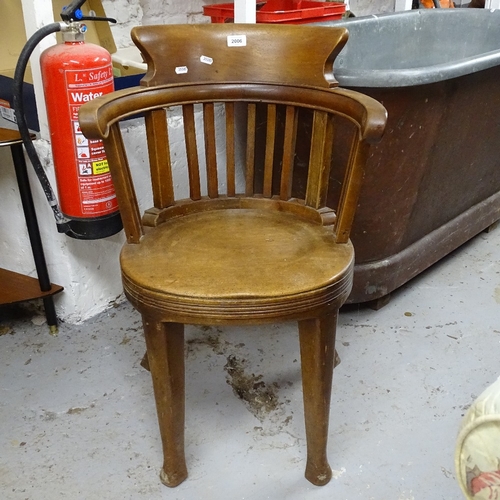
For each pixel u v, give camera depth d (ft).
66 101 3.84
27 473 3.66
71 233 4.33
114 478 3.63
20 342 4.97
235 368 4.64
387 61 6.73
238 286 2.89
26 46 3.77
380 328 5.14
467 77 4.73
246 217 3.79
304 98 3.59
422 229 5.58
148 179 5.30
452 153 5.24
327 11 6.33
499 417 1.51
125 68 5.51
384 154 4.48
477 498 1.65
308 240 3.41
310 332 3.11
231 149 3.91
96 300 5.31
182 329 3.20
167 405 3.28
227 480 3.62
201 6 7.61
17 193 4.89
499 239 6.94
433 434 3.95
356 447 3.84
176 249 3.30
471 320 5.26
